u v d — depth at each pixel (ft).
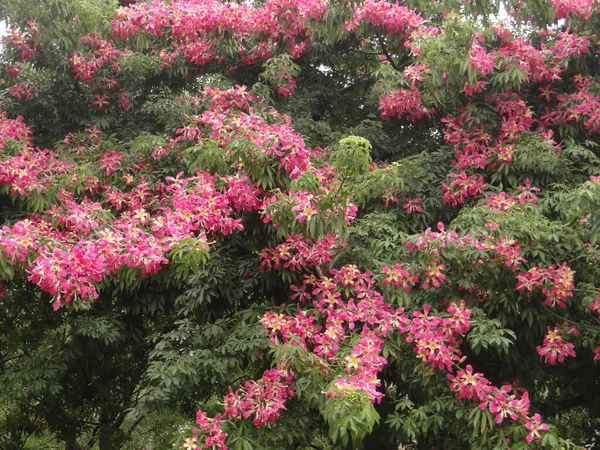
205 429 15.74
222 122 16.93
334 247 18.29
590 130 22.21
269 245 17.89
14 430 28.48
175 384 17.56
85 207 18.16
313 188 14.97
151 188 22.11
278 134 15.66
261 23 23.99
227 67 26.35
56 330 26.02
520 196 18.78
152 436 33.76
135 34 23.12
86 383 27.22
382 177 15.65
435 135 24.80
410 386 17.44
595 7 20.86
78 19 21.68
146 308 22.39
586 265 18.70
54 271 13.75
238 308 20.63
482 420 15.51
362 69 28.45
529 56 21.79
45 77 25.57
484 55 19.48
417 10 25.00
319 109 27.37
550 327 18.88
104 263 14.60
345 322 17.28
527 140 20.68
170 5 24.45
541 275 17.30
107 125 24.50
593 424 28.07
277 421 16.61
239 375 24.44
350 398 12.76
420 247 16.56
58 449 34.17
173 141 22.48
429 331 16.34
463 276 17.21
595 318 18.44
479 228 16.71
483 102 22.03
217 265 19.33
